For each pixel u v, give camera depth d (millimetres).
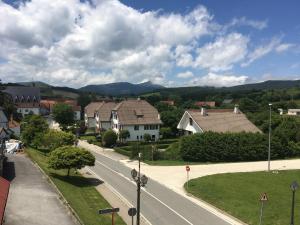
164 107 111500
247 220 26062
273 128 70312
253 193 32094
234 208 28500
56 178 36719
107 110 89812
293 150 53781
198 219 26781
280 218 25891
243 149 50875
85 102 148375
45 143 51625
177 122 79750
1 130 42938
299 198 30516
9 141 59719
